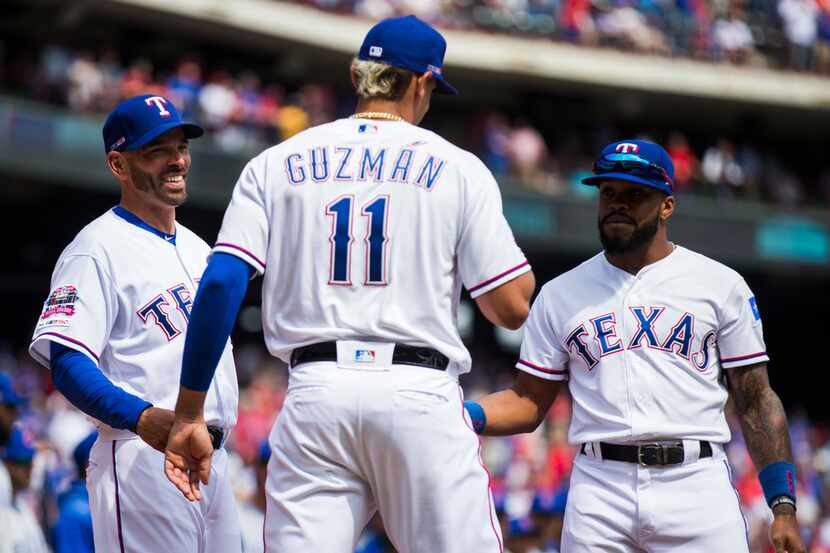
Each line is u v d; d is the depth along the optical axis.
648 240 16.17
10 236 78.06
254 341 82.56
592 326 16.23
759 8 99.94
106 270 15.20
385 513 12.81
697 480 15.79
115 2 75.12
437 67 13.71
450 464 12.54
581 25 92.94
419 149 13.09
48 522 28.55
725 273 16.39
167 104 15.85
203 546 15.38
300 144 13.31
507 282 12.95
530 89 95.19
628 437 15.80
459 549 12.46
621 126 102.06
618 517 15.78
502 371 87.19
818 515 55.44
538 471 51.03
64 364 14.45
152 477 14.80
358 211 12.85
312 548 12.47
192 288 15.80
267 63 87.88
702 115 100.88
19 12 75.81
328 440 12.52
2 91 66.75
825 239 90.56
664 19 95.94
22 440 23.31
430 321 12.78
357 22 84.75
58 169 64.50
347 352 12.61
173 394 15.34
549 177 84.44
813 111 99.50
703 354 16.16
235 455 43.47
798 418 81.88
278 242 13.04
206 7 78.00
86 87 66.25
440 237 12.88
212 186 69.44
